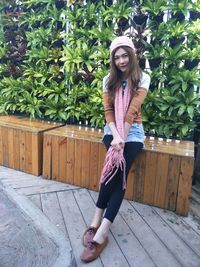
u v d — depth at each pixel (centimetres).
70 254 156
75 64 286
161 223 194
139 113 194
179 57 246
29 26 320
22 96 330
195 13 250
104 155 226
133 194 221
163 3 247
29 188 238
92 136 244
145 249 165
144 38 257
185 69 254
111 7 264
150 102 255
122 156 170
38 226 183
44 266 147
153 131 267
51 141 248
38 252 158
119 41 175
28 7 314
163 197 211
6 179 256
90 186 239
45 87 310
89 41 284
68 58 280
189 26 245
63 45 305
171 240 175
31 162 267
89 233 167
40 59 308
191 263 154
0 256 154
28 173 272
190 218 203
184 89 240
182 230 186
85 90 284
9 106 332
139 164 213
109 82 182
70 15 280
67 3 287
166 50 248
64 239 170
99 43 280
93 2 279
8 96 332
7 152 281
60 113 303
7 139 277
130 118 175
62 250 160
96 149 229
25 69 329
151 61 262
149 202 217
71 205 212
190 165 197
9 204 210
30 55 313
